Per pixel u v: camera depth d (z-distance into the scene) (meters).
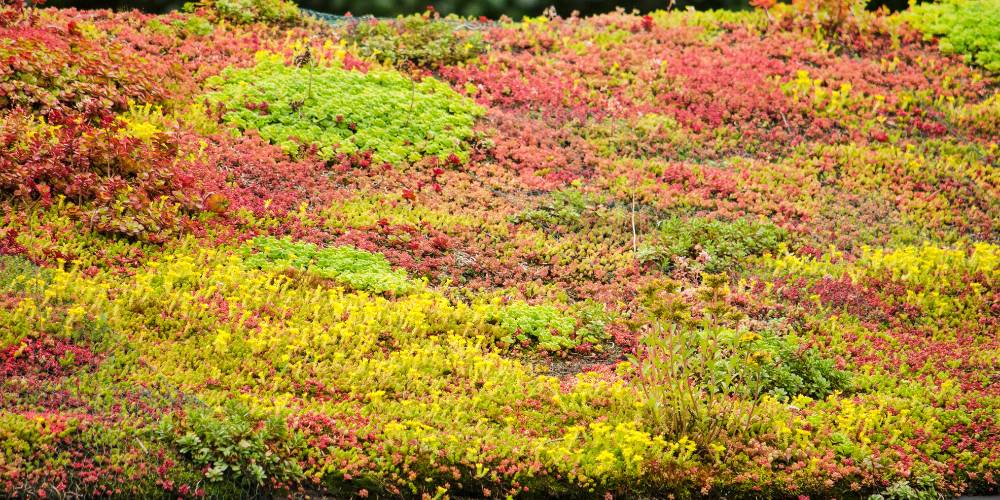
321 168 15.52
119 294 10.56
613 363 11.88
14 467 7.43
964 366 12.03
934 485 9.70
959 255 14.45
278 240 13.02
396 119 17.27
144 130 14.16
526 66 20.23
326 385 9.84
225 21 19.95
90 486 7.63
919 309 13.39
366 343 10.69
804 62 21.45
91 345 9.41
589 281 13.78
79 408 8.33
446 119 17.59
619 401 10.36
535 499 8.77
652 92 19.95
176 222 12.52
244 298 11.08
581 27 22.47
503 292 13.07
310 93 17.08
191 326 10.29
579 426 9.45
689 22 23.11
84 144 12.80
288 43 19.30
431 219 14.63
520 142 17.59
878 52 22.25
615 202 16.09
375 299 12.04
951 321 13.20
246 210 13.51
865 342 12.36
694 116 19.09
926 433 10.37
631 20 22.81
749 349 11.49
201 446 8.20
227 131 15.64
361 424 9.04
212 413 8.61
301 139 16.03
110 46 16.53
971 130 19.44
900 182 17.52
